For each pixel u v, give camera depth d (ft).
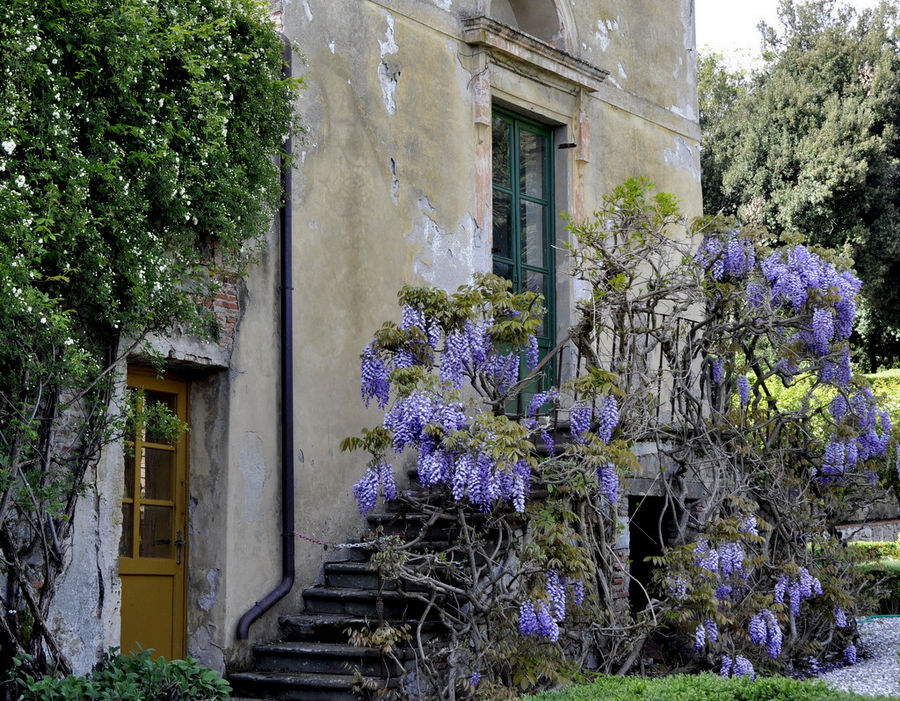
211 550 25.12
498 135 34.83
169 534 25.17
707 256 30.83
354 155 29.25
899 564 43.16
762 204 86.22
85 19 20.72
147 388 24.72
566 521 24.91
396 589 24.09
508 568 24.49
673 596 26.32
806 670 30.09
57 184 20.10
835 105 84.94
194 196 23.16
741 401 31.99
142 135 21.42
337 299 28.35
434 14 32.14
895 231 82.43
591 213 36.60
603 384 25.36
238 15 24.93
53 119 19.88
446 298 24.82
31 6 19.72
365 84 29.73
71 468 20.90
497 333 25.05
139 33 21.21
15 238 18.47
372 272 29.37
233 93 24.76
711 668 28.53
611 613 26.02
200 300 24.58
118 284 21.33
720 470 29.96
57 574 20.13
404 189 30.60
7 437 19.58
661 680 20.31
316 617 25.70
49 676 19.11
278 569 26.13
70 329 20.31
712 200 92.12
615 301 28.76
